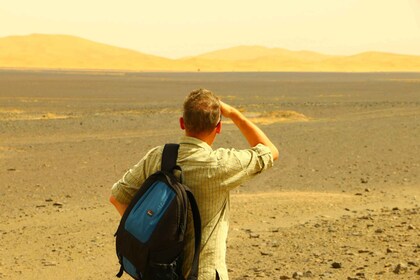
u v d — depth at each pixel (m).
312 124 33.47
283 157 21.47
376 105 49.34
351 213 12.48
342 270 7.76
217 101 3.68
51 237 10.72
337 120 36.22
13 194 15.05
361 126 32.34
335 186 16.27
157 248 3.33
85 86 80.81
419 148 24.06
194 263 3.45
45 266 8.92
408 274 7.31
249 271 8.08
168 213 3.33
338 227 10.50
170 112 41.00
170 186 3.38
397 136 27.91
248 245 9.66
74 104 49.16
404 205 13.50
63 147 23.80
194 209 3.46
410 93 71.00
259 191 15.43
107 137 27.25
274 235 10.30
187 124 3.64
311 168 19.22
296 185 16.33
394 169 19.19
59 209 13.30
